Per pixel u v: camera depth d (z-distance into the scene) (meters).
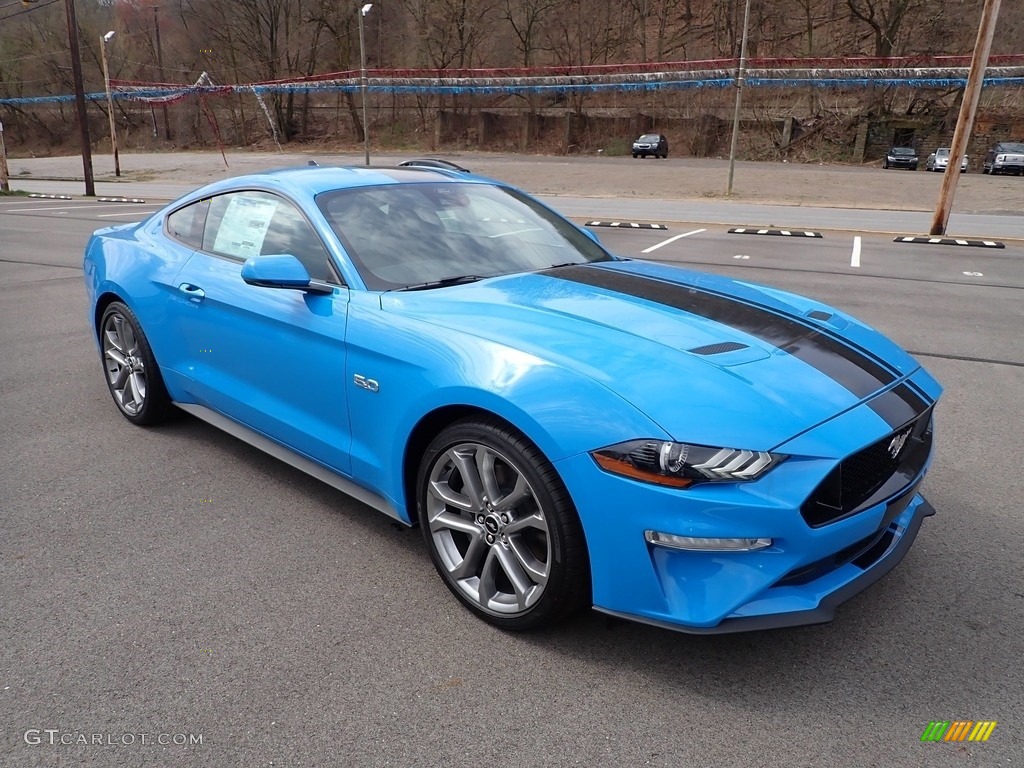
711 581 2.05
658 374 2.20
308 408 3.07
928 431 2.69
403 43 67.25
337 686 2.20
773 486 2.00
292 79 59.09
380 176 3.63
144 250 4.04
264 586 2.71
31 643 2.38
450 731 2.03
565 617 2.39
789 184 33.06
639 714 2.09
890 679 2.24
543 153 60.62
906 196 28.58
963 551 2.98
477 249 3.29
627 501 2.05
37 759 1.92
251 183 3.62
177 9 70.56
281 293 3.11
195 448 3.96
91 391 4.91
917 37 53.50
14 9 71.00
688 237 14.02
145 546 2.98
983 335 6.68
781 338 2.59
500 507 2.39
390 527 3.15
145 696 2.16
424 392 2.49
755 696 2.16
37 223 16.50
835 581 2.22
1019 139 49.25
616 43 65.25
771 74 47.12
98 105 72.44
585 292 2.89
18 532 3.08
